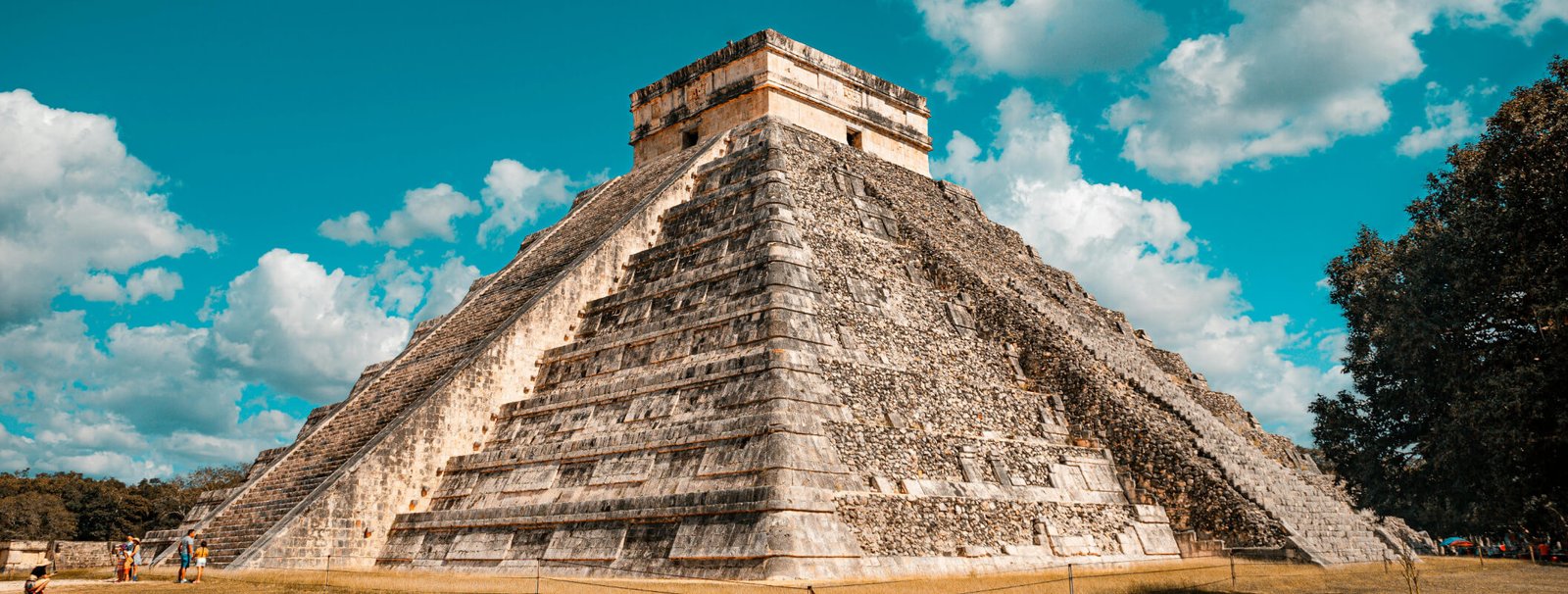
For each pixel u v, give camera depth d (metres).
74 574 25.20
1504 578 21.55
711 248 29.64
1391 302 22.41
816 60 39.19
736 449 21.94
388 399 29.09
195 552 22.64
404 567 24.72
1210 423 29.70
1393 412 23.58
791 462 21.16
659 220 33.75
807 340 24.98
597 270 31.53
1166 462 26.28
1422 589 19.45
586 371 28.08
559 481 24.62
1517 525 22.86
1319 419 24.80
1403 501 23.78
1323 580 21.12
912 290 30.39
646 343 27.41
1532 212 18.75
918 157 42.06
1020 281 35.31
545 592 18.88
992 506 23.95
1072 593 18.48
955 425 25.75
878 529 21.53
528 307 29.69
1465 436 20.05
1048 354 29.25
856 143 39.94
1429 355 21.56
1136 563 24.31
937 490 23.31
